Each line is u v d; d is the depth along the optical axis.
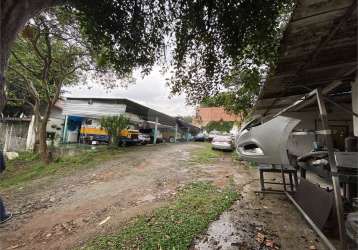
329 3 2.06
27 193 6.88
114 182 7.33
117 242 3.38
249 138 4.50
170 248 3.07
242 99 9.11
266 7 3.12
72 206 5.50
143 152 13.30
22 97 15.86
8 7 2.46
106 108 16.92
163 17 3.77
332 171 2.72
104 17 3.42
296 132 4.26
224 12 3.37
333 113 8.81
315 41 2.75
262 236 3.37
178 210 4.43
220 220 3.98
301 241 3.20
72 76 13.25
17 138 15.61
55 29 8.84
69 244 3.69
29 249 3.68
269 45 3.47
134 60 4.03
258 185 6.36
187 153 13.41
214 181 6.90
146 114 20.94
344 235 2.56
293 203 4.45
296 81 4.32
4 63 2.42
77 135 18.81
